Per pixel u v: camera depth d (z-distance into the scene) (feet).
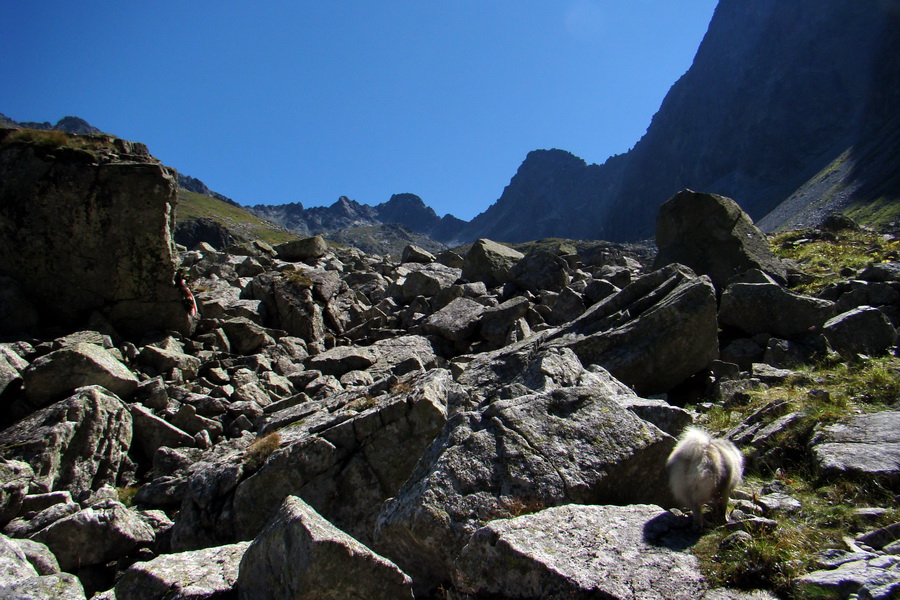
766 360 53.72
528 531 23.31
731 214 77.36
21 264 70.08
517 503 26.84
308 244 128.16
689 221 78.33
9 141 72.49
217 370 65.51
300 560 23.52
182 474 48.08
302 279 88.74
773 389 46.60
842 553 21.43
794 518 26.21
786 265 79.92
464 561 23.44
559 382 38.14
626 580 20.52
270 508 39.55
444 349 78.74
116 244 71.41
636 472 28.73
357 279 116.37
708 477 23.41
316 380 64.69
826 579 19.31
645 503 28.81
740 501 27.61
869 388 40.09
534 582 21.29
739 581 20.31
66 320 71.31
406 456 39.88
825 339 53.67
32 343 64.49
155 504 46.98
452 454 28.73
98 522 38.91
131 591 27.43
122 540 39.24
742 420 41.55
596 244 425.28
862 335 53.16
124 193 71.15
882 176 534.78
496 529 23.35
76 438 49.32
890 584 18.33
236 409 58.39
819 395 39.58
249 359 69.72
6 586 26.12
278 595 24.35
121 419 52.49
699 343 50.08
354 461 40.01
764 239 78.48
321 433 41.39
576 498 27.25
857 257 84.94
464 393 44.34
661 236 81.71
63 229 70.59
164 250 72.69
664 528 23.70
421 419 40.34
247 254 122.31
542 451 28.66
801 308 56.80
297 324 82.79
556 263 99.09
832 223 111.45
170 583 26.78
